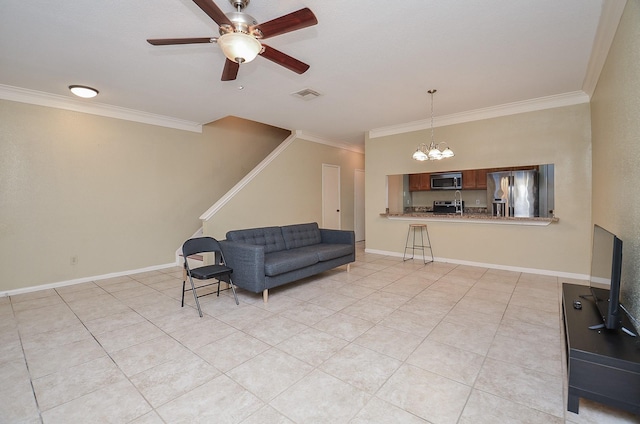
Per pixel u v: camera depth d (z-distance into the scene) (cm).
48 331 260
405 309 304
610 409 160
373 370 198
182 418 156
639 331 168
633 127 186
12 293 361
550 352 218
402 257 566
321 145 696
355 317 285
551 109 411
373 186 603
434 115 489
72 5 207
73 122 405
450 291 360
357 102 421
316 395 173
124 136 451
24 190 370
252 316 290
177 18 226
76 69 309
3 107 354
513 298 332
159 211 493
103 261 434
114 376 194
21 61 291
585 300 221
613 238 176
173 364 207
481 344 231
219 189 580
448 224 513
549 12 221
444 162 507
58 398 172
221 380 188
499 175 498
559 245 415
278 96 394
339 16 224
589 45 268
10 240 361
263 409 162
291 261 352
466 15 224
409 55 286
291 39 255
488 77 339
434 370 197
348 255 452
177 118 497
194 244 330
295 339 242
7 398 173
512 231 452
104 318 288
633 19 182
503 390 176
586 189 393
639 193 172
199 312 293
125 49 270
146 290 378
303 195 652
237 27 184
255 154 650
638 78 175
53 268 391
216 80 339
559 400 168
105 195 434
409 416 156
